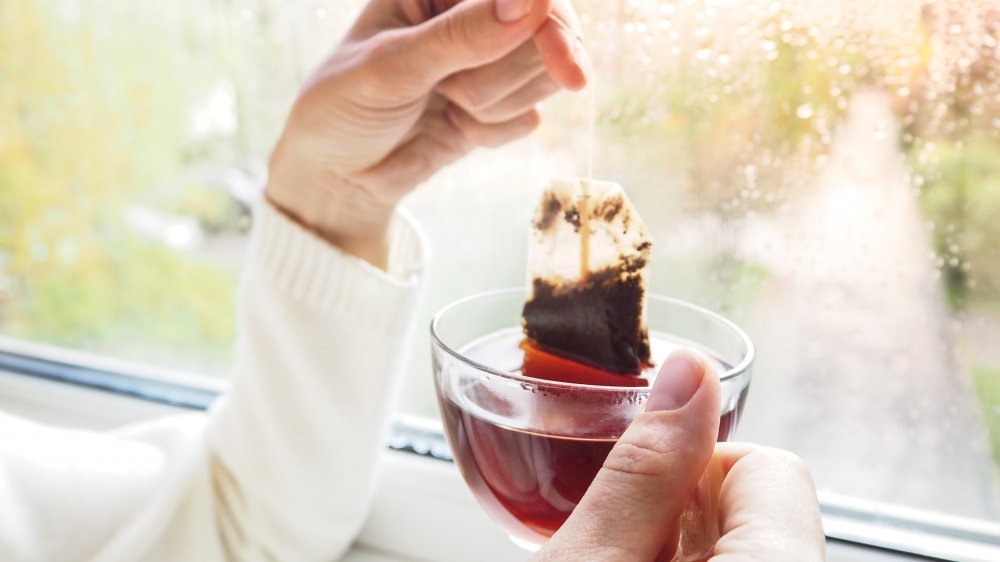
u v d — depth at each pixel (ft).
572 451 0.93
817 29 1.28
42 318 2.05
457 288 1.62
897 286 1.34
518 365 1.05
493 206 1.55
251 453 1.44
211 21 1.67
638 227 0.99
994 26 1.20
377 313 1.39
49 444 1.50
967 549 1.33
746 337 1.03
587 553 0.87
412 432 1.64
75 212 1.94
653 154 1.41
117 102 1.81
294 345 1.39
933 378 1.35
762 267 1.40
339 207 1.39
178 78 1.74
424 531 1.56
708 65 1.34
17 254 2.02
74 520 1.42
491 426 0.95
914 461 1.39
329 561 1.54
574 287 1.03
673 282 1.45
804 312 1.40
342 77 1.19
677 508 0.89
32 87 1.87
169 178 1.82
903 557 1.33
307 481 1.44
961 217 1.28
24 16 1.82
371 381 1.41
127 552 1.41
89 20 1.78
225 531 1.48
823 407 1.42
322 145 1.30
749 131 1.35
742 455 0.96
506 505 1.02
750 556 0.84
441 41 1.09
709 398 0.89
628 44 1.38
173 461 1.50
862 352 1.38
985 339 1.31
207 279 1.85
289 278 1.39
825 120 1.31
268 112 1.68
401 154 1.34
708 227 1.41
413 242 1.44
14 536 1.37
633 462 0.88
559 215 1.04
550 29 1.05
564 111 1.45
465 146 1.37
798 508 0.89
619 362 1.01
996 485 1.35
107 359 1.99
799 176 1.34
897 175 1.30
